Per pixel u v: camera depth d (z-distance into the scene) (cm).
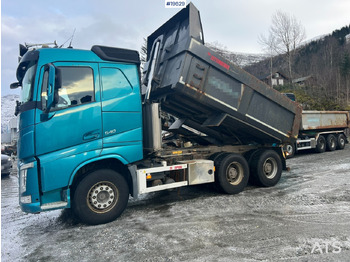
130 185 517
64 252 375
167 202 594
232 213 493
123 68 505
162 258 337
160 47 610
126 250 367
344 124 1602
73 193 463
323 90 4253
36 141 425
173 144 831
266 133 673
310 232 393
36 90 432
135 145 505
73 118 450
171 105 670
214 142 780
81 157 453
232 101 594
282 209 504
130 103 504
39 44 520
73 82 457
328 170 878
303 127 1336
